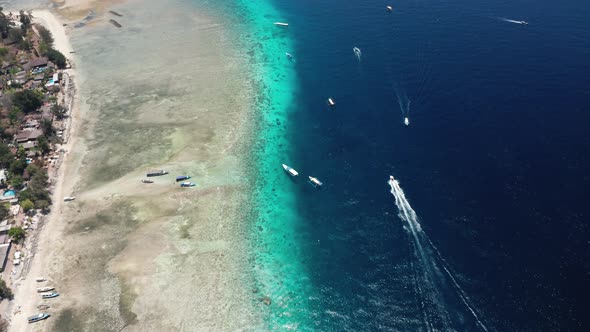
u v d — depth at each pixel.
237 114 126.50
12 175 100.50
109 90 137.00
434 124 113.81
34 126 116.31
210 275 83.44
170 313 77.00
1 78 134.50
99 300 78.56
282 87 138.38
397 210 93.19
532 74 127.50
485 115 114.12
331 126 119.31
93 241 89.12
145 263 85.06
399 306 76.94
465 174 98.50
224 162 109.44
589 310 72.19
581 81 122.31
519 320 72.19
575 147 101.31
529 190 92.88
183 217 94.75
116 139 116.56
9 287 79.81
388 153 107.56
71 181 103.19
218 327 75.44
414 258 83.81
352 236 89.88
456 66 135.50
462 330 72.19
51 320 75.44
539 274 78.00
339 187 101.00
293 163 109.06
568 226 85.06
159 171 105.31
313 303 79.19
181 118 124.62
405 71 136.75
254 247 89.06
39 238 89.38
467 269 80.50
